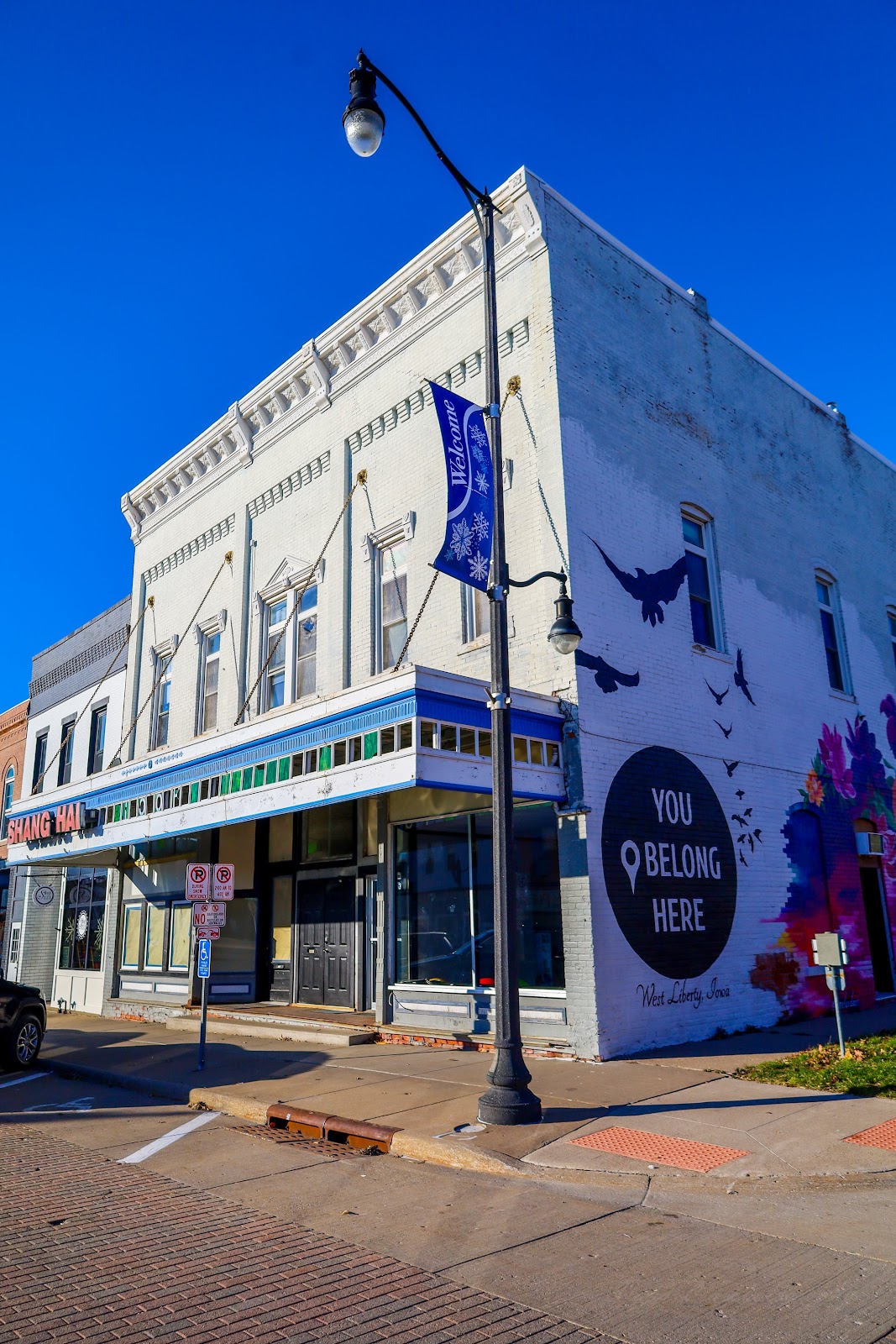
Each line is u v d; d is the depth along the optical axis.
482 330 14.38
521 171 13.38
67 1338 4.34
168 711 21.12
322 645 16.55
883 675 19.44
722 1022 12.82
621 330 14.38
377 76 9.05
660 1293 4.84
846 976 15.68
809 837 15.88
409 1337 4.34
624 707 12.64
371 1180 7.18
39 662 27.70
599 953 11.27
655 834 12.58
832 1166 6.74
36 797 20.34
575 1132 7.86
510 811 8.84
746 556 16.05
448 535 9.96
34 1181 7.38
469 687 11.27
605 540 13.02
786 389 18.58
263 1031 14.91
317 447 17.52
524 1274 5.12
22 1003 13.63
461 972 13.08
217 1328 4.45
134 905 20.42
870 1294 4.76
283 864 17.16
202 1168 7.73
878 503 20.94
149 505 22.91
